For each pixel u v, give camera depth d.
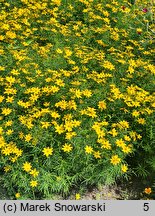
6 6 1.72
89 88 1.32
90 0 1.76
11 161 1.13
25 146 1.15
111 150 1.15
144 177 1.20
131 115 1.25
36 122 1.19
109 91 1.30
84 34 1.60
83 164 1.13
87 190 1.16
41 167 1.12
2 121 1.21
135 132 1.19
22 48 1.48
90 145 1.14
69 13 1.72
